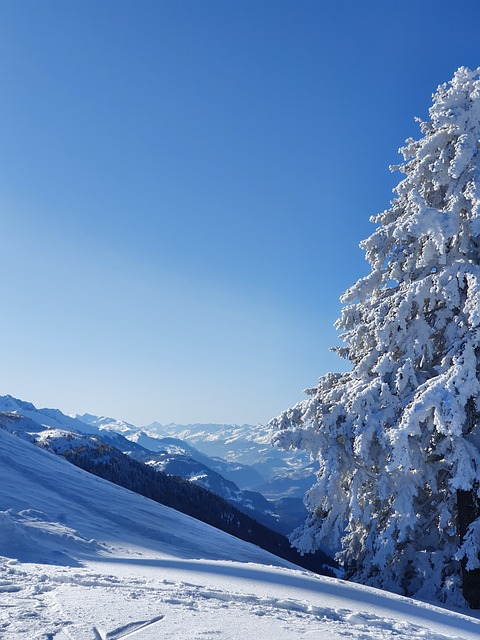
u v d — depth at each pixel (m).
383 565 14.04
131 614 5.11
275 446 15.89
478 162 14.78
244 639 4.66
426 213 14.36
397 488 14.71
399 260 16.22
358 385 15.73
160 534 13.90
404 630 6.26
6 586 6.00
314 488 15.43
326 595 8.02
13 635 4.23
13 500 12.89
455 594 13.74
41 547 9.39
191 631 4.71
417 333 15.12
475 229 13.88
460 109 15.15
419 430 13.29
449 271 14.43
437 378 13.81
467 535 13.48
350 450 15.50
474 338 13.85
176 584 7.03
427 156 15.75
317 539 15.84
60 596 5.65
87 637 4.32
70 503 14.59
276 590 7.78
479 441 14.16
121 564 9.15
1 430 22.19
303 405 16.75
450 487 13.64
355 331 17.12
